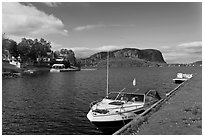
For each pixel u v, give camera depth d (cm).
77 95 3909
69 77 9788
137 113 1823
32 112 2567
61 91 4541
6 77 8944
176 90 3189
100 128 1716
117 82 6788
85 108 2769
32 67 17025
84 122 2127
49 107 2852
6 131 1867
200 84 3753
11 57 16338
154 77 9212
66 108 2777
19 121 2186
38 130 1894
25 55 17975
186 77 6762
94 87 5291
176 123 1312
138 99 1978
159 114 1596
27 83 6606
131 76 10112
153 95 2205
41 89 4947
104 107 1806
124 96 2042
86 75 11575
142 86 5438
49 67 19050
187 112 1595
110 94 2139
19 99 3516
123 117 1730
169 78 8469
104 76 10362
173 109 1742
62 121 2172
